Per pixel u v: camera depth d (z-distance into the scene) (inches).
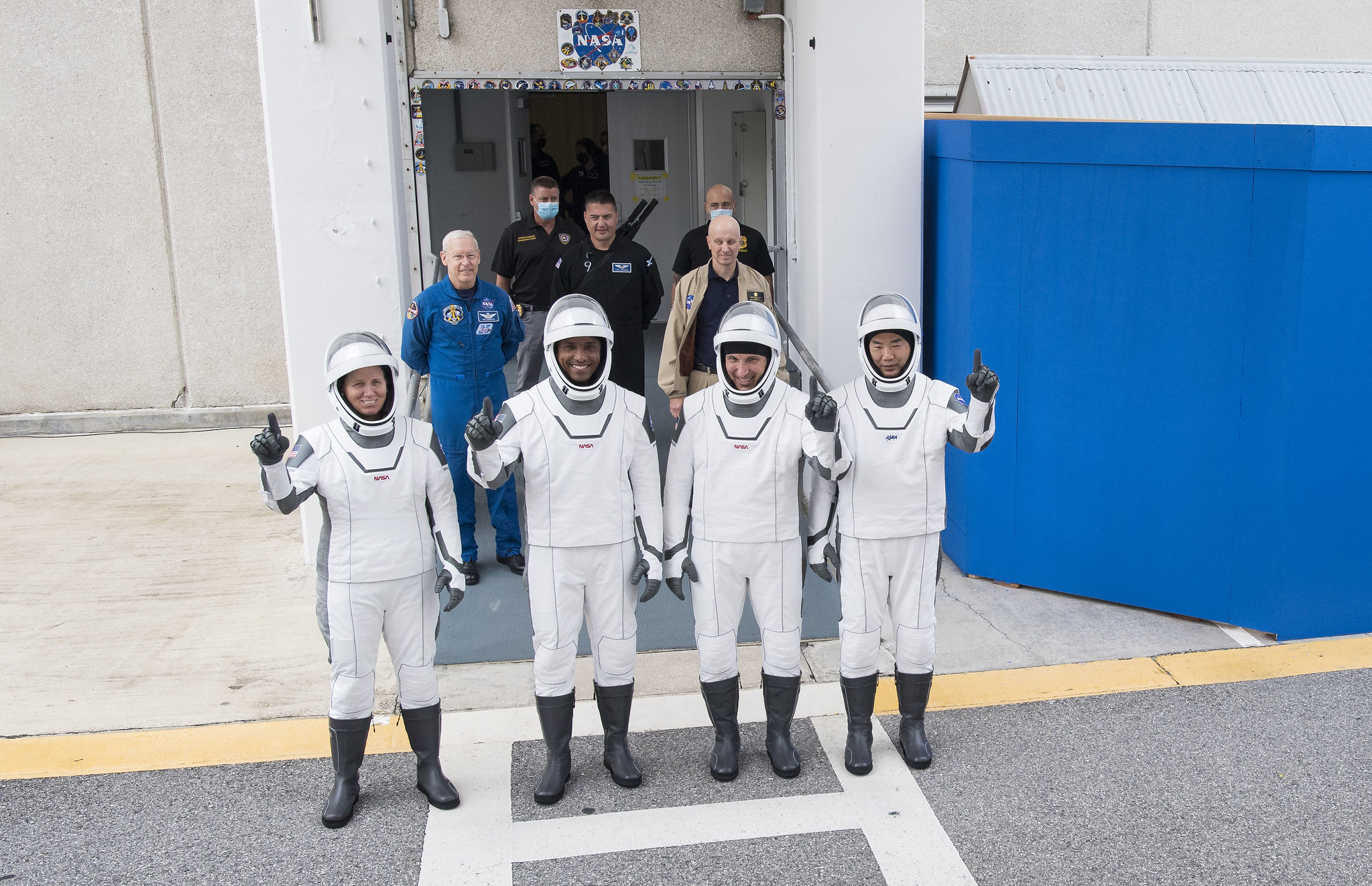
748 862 139.1
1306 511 194.4
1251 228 189.2
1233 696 178.9
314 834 146.7
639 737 170.4
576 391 145.9
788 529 154.1
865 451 155.0
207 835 146.7
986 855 139.6
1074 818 146.9
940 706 177.2
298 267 228.1
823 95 231.3
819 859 139.5
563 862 139.9
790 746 160.1
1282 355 189.6
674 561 155.8
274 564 242.2
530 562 150.6
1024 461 219.6
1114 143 198.7
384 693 184.7
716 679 156.7
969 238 218.1
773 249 282.8
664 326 463.5
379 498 143.5
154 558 246.1
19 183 337.4
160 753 166.6
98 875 138.3
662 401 344.8
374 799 155.0
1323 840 140.9
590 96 522.9
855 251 238.7
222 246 346.9
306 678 190.1
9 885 136.6
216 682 189.0
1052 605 216.5
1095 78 312.8
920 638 158.4
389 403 144.2
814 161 237.3
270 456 132.0
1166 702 177.2
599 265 237.8
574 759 164.6
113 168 339.0
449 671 191.5
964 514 230.7
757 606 156.6
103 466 316.8
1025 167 208.5
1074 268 207.2
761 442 151.2
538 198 271.6
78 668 194.2
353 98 223.6
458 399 217.5
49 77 331.9
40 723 175.3
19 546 254.2
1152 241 198.7
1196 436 201.2
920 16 230.8
